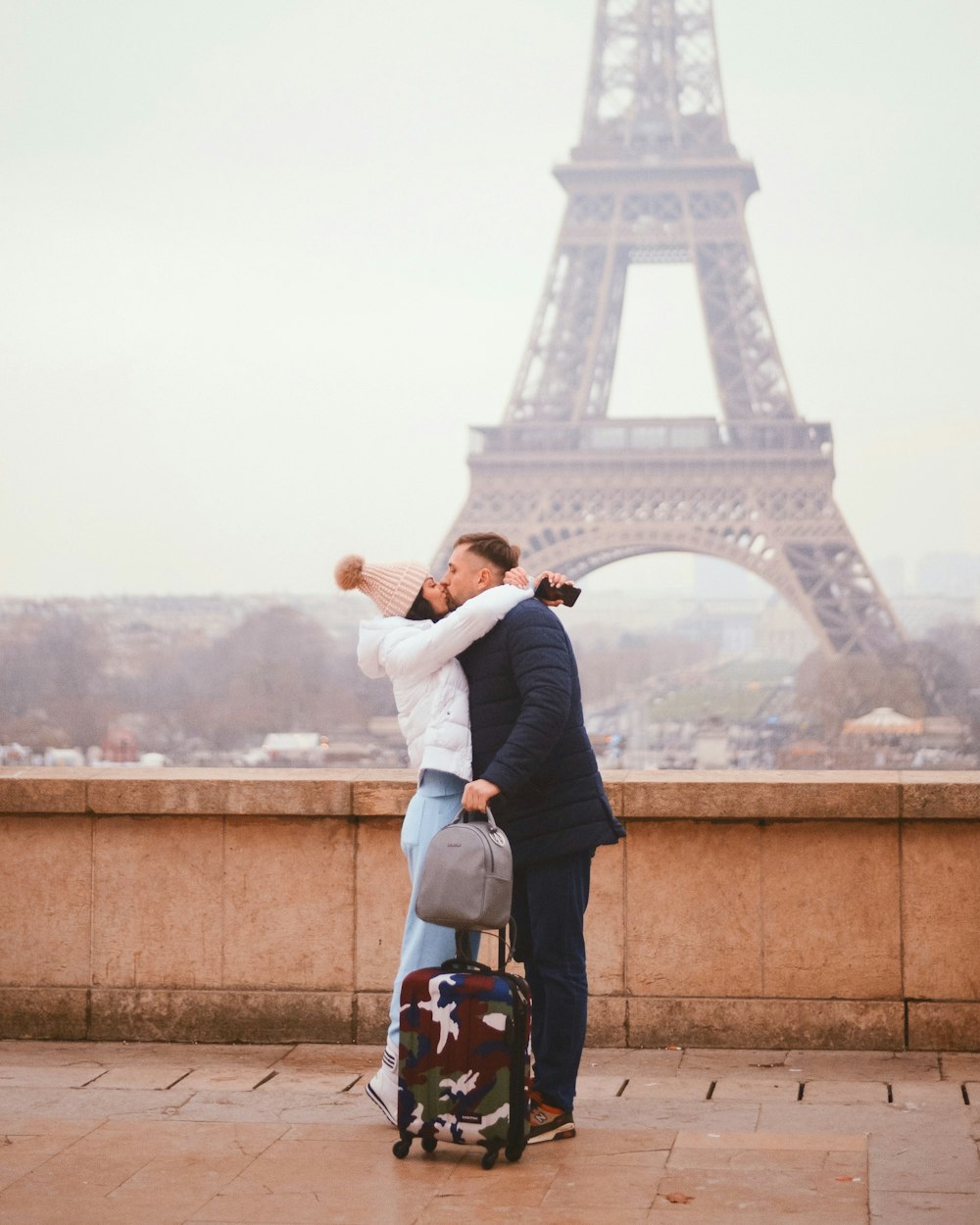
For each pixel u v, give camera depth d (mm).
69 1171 5977
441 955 6684
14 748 155500
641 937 8352
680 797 8219
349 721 159250
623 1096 7281
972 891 8125
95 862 8711
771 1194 5637
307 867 8562
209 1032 8570
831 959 8219
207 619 161625
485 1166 6016
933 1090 7246
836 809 8117
